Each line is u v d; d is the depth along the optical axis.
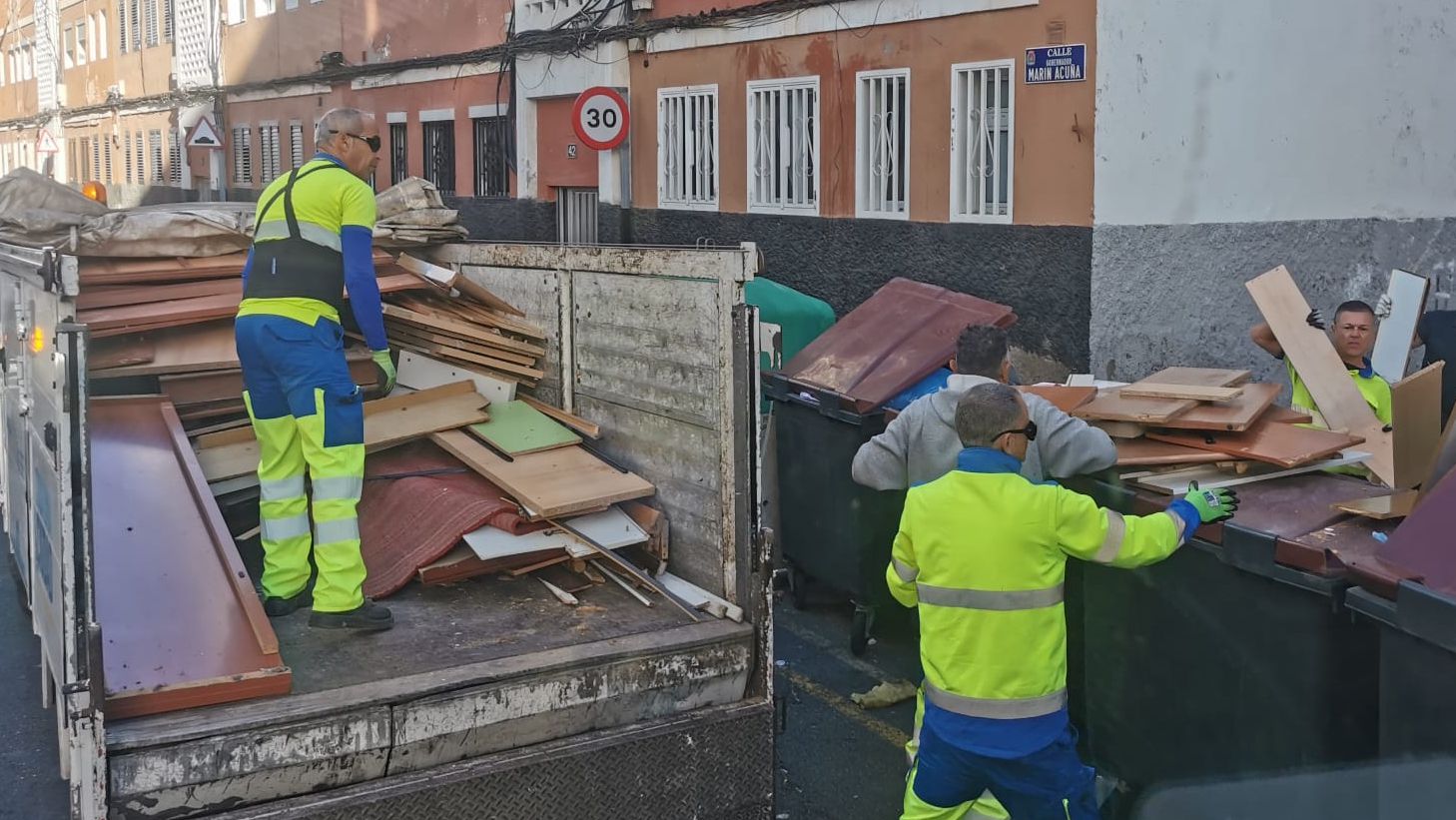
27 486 4.93
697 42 12.05
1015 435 3.87
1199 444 4.58
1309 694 3.66
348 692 3.71
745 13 11.40
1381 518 3.86
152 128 29.86
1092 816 3.92
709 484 4.59
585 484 4.92
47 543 4.19
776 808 4.71
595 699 4.00
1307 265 9.23
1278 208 9.05
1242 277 8.96
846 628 7.13
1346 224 9.36
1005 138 9.18
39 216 5.59
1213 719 4.00
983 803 4.23
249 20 23.75
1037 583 3.76
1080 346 8.64
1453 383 7.42
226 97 25.20
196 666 3.73
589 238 14.66
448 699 3.76
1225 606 3.93
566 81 14.23
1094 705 4.53
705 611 4.45
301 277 4.52
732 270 4.39
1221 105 8.70
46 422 4.07
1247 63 8.76
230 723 3.47
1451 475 3.53
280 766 3.53
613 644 4.12
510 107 15.53
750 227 11.59
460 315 5.88
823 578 6.91
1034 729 3.77
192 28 26.88
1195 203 8.69
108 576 4.20
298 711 3.55
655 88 12.77
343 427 4.45
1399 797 3.22
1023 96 8.88
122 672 3.67
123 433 5.21
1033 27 8.77
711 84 11.97
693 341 4.62
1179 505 3.81
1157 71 8.44
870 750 5.57
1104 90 8.33
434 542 4.82
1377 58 9.33
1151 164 8.50
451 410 5.55
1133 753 4.35
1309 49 9.00
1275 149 8.96
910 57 9.77
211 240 5.87
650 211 12.95
